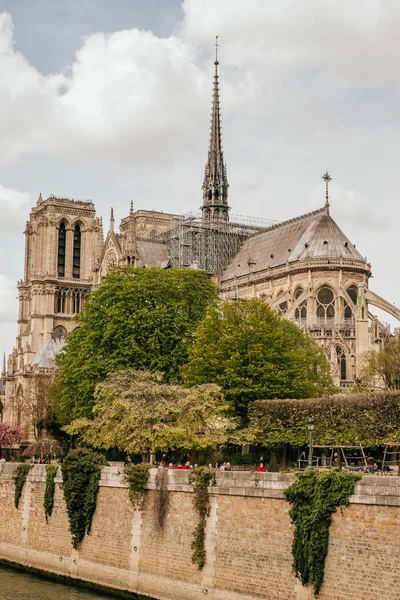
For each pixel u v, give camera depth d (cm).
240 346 9269
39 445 11988
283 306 16850
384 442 7425
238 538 5762
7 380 19738
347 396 7819
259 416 8325
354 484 5112
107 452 10031
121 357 10088
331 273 16188
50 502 7581
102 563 6900
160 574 6322
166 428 7788
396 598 4828
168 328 10375
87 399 10269
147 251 19875
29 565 7775
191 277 11031
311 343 12038
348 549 5088
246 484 5750
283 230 18562
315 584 5188
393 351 11725
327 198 17750
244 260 19162
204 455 8875
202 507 5994
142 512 6556
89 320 10888
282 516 5509
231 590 5756
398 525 4869
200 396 8194
